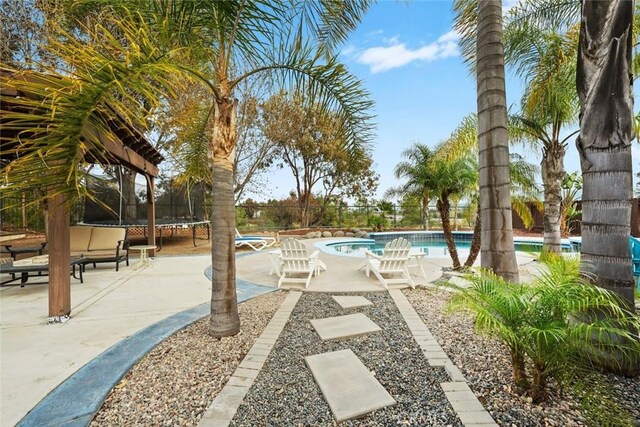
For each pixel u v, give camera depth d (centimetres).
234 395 224
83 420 196
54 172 180
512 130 746
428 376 247
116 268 709
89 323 368
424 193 750
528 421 188
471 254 688
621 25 227
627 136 236
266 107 1512
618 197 236
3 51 634
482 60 368
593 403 182
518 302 204
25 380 241
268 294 506
